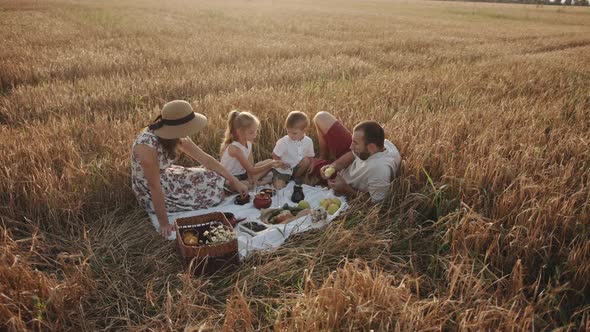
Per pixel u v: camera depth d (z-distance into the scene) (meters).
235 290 3.25
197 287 3.38
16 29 19.22
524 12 54.88
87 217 4.41
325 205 4.66
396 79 10.07
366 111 7.09
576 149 5.20
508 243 3.70
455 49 17.34
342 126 5.53
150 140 4.07
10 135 5.80
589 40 22.33
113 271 3.68
